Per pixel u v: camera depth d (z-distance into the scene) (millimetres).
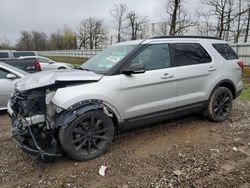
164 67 4668
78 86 3871
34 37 96250
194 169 3689
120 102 4160
